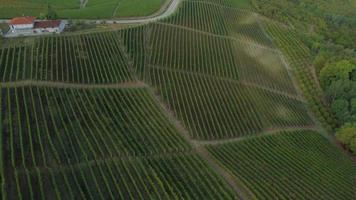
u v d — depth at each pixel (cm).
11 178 6625
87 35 11912
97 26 13162
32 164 6944
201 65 11631
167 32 13025
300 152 9050
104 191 6662
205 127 9031
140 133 8250
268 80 12062
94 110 8688
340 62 12275
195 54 12162
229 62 12269
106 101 9131
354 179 8594
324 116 10994
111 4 15800
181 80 10581
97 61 10656
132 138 8094
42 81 9375
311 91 12112
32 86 9138
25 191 6362
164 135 8400
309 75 12988
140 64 10794
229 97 10494
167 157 7806
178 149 8088
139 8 15412
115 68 10512
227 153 8381
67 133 7756
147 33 12638
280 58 13600
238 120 9675
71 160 7200
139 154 7688
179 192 6831
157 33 12762
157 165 7538
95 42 11588
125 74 10338
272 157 8594
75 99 8956
